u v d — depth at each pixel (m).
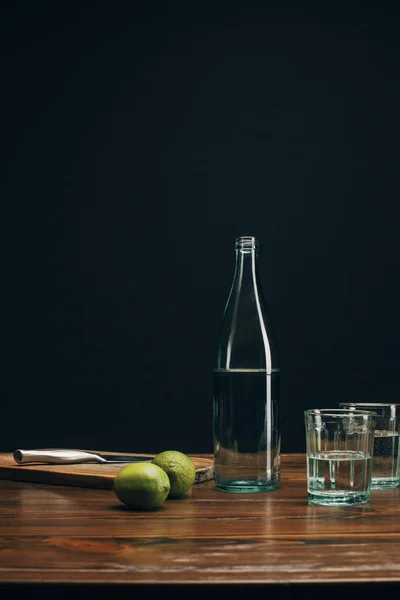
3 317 3.62
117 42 3.70
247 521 0.99
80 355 3.62
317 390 3.61
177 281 3.64
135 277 3.65
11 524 0.98
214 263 3.65
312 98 3.69
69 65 3.69
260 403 1.20
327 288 3.64
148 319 3.64
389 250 3.65
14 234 3.63
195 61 3.70
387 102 3.70
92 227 3.65
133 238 3.65
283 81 3.70
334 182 3.67
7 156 3.65
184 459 1.15
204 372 3.63
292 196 3.66
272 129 3.68
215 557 0.82
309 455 1.11
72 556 0.82
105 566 0.78
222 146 3.67
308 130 3.68
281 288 3.64
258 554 0.83
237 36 3.71
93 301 3.64
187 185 3.66
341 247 3.65
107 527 0.96
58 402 3.62
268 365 1.21
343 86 3.70
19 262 3.63
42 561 0.80
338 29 3.71
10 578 0.75
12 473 1.32
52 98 3.67
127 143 3.67
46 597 0.74
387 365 3.62
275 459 1.21
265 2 3.72
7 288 3.62
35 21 3.70
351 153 3.68
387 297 3.64
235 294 1.25
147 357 3.64
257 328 1.22
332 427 1.09
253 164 3.67
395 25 3.71
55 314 3.63
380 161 3.67
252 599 0.74
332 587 0.74
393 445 1.23
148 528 0.95
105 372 3.62
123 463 1.37
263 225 3.65
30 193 3.65
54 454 1.35
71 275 3.64
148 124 3.67
